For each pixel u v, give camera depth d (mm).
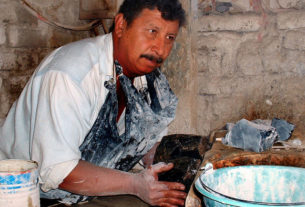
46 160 1162
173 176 1387
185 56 2236
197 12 2611
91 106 1297
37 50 2328
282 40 2512
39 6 2332
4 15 2121
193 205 1057
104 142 1426
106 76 1308
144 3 1234
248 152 1411
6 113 2184
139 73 1373
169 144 1602
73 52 1301
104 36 1390
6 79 2168
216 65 2660
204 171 1085
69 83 1198
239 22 2570
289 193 1173
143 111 1520
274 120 1697
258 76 2592
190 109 2299
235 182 1170
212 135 1718
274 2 2494
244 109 2650
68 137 1178
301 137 1641
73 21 2598
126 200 1382
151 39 1264
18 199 1110
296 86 2514
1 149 1473
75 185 1203
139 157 1642
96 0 2520
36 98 1313
